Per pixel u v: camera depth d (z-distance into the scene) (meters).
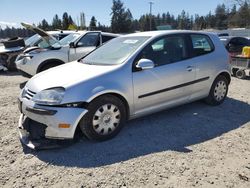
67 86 4.16
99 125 4.38
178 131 4.94
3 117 5.64
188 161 3.91
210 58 5.89
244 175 3.60
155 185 3.38
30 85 4.53
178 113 5.83
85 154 4.10
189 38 5.65
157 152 4.16
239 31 36.09
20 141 4.52
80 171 3.67
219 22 77.69
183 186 3.36
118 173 3.62
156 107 5.10
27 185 3.40
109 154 4.10
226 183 3.43
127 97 4.62
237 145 4.41
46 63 9.09
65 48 9.32
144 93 4.83
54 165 3.82
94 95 4.22
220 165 3.82
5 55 12.04
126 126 5.12
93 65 4.91
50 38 9.88
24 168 3.75
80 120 4.24
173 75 5.20
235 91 7.96
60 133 4.09
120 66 4.63
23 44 12.60
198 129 5.03
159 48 5.13
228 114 5.83
